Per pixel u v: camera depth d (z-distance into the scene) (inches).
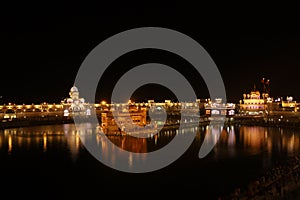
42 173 2032.5
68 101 7249.0
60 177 1947.6
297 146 2920.8
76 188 1744.6
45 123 4945.9
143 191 1689.2
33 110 6604.3
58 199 1579.7
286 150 2726.4
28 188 1742.1
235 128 4539.9
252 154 2581.2
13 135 3671.3
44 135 3686.0
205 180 1865.2
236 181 1825.8
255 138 3481.8
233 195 1460.4
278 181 1652.3
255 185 1568.7
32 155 2556.6
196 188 1722.4
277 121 4940.9
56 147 2913.4
